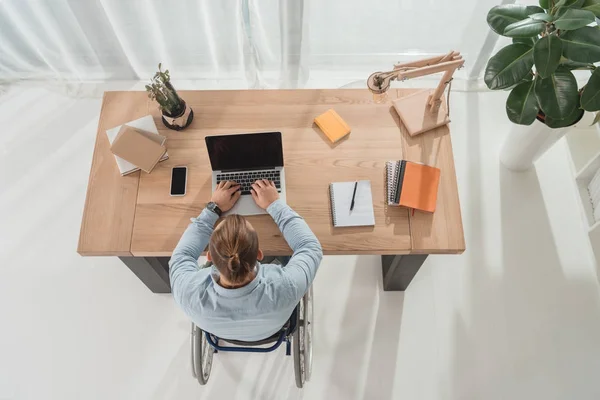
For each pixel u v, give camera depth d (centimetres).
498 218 250
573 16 159
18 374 222
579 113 190
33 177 265
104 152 183
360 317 232
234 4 239
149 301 237
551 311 231
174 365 224
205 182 178
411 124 184
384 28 260
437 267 241
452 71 165
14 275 242
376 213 173
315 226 171
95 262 246
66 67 283
